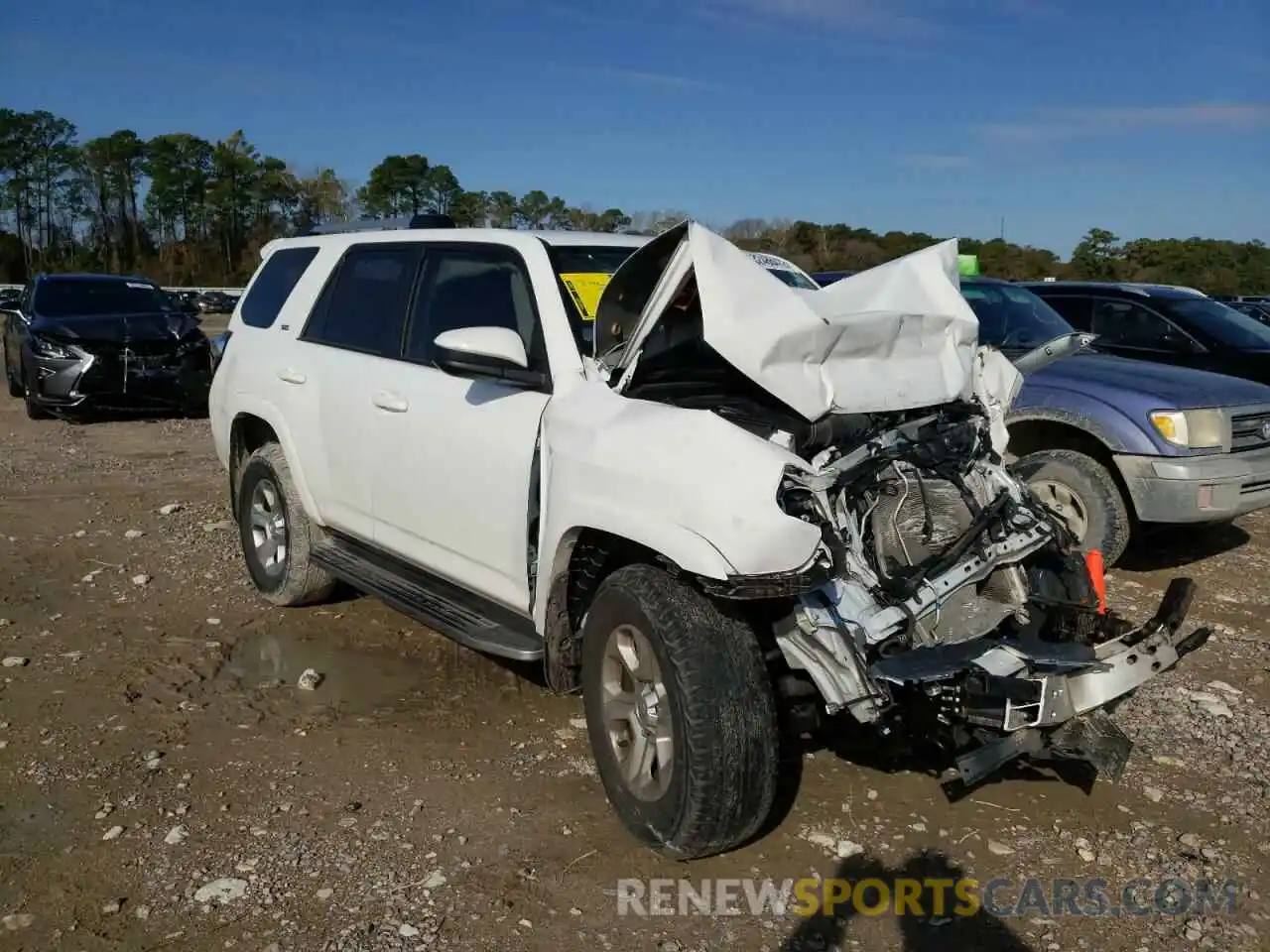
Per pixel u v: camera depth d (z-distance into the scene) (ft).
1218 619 20.36
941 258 14.06
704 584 10.85
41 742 14.29
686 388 13.56
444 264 16.39
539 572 13.25
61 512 26.48
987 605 12.66
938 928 10.83
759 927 10.77
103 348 40.75
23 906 10.79
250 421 20.40
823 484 11.35
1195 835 12.61
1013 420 23.12
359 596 20.54
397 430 16.07
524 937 10.52
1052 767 14.16
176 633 18.39
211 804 12.79
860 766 14.08
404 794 13.10
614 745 12.25
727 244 12.18
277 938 10.40
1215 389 22.21
